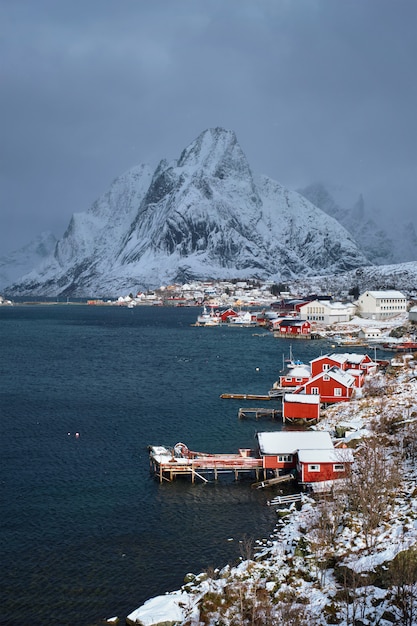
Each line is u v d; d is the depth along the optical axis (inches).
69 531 2111.2
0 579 1811.0
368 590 1628.9
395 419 3046.3
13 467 2716.5
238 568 1814.7
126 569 1867.6
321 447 2613.2
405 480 2305.6
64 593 1745.8
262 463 2618.1
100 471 2679.6
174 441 3105.3
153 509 2292.1
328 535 1940.2
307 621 1512.1
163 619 1579.7
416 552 1731.1
